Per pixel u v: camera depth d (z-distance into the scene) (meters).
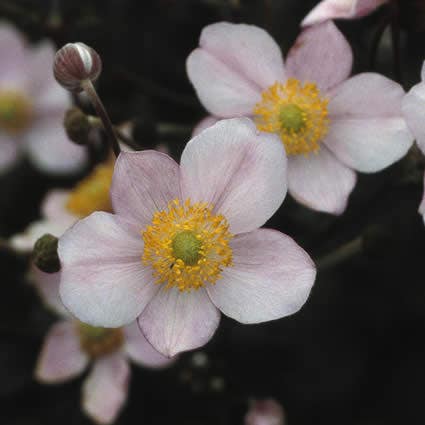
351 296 0.71
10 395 0.73
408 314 0.71
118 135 0.66
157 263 0.63
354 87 0.66
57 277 0.70
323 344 0.71
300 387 0.71
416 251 0.70
